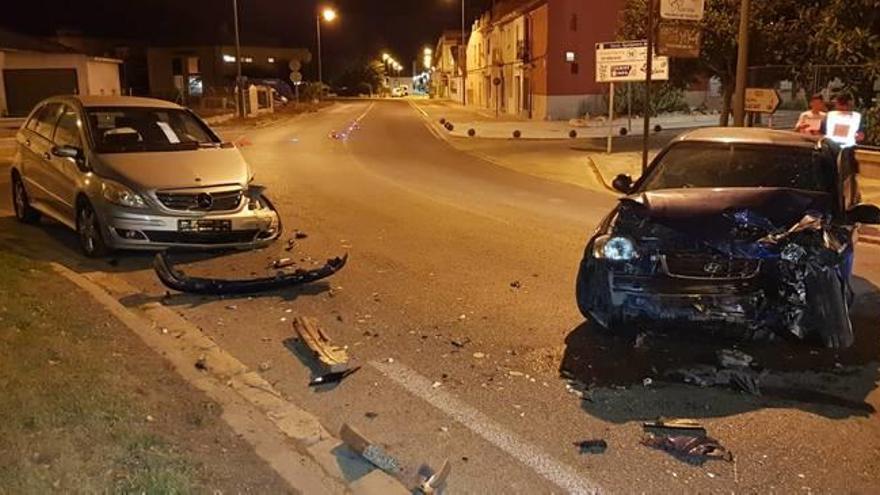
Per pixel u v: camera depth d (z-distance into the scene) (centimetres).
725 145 699
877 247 987
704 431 450
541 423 463
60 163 929
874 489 390
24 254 873
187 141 965
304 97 6788
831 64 1641
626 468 410
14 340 529
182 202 845
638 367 550
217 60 7394
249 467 381
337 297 723
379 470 395
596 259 562
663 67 1889
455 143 2792
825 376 536
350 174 1753
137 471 360
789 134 721
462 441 439
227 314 668
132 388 463
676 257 539
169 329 618
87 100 980
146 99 1030
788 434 450
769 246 527
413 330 631
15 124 3070
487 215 1201
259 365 552
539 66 3975
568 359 566
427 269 834
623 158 2103
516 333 623
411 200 1350
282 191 1435
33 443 379
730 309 525
